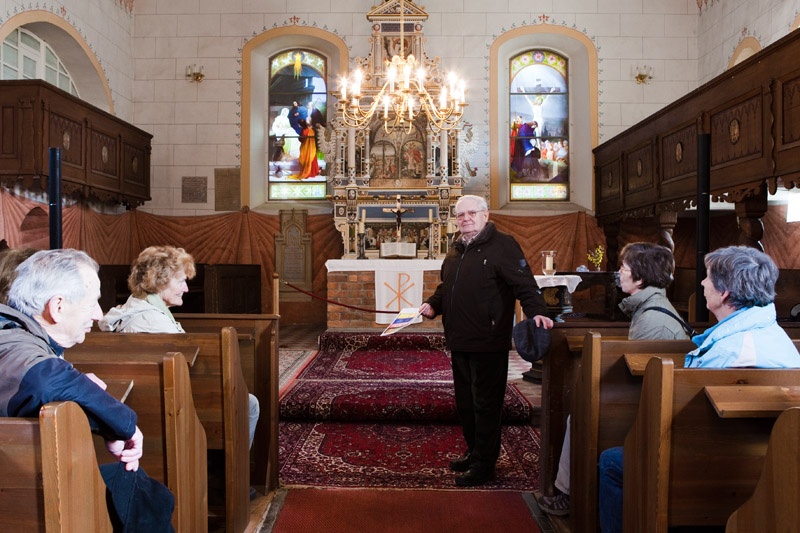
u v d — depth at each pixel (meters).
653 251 3.06
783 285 7.49
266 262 11.48
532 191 11.84
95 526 1.68
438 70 11.26
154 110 11.46
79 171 8.27
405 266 8.44
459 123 10.55
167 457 2.35
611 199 10.53
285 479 3.90
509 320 3.70
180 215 11.45
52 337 2.03
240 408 3.10
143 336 2.89
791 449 1.54
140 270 3.25
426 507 3.49
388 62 8.68
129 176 9.88
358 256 9.63
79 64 9.81
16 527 1.50
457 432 4.86
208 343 2.92
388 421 5.10
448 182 10.24
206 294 8.73
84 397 1.74
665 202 8.38
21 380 1.70
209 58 11.47
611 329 3.48
